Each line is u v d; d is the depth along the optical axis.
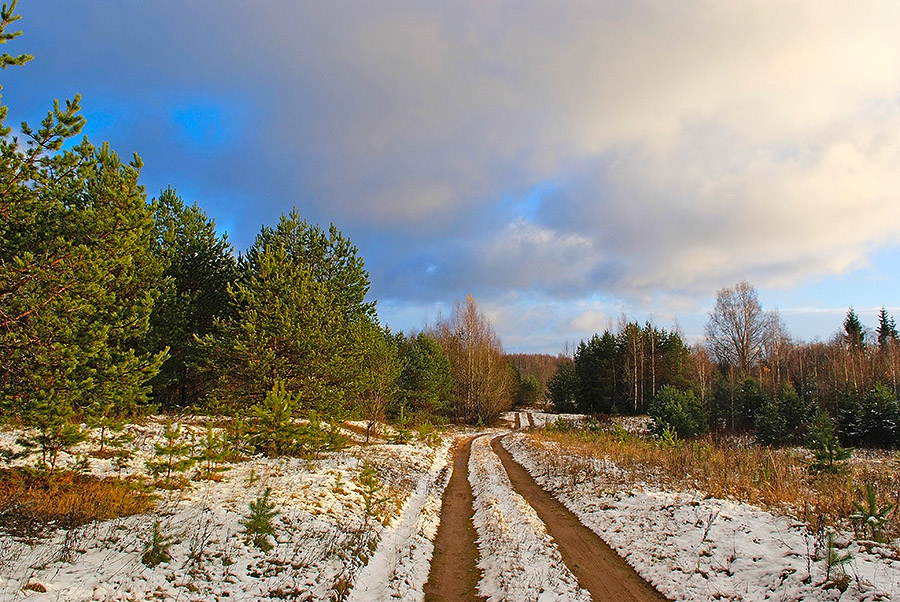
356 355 22.89
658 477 15.57
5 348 8.99
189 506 10.44
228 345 18.06
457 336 66.06
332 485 13.40
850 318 75.00
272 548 8.47
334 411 20.89
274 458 17.39
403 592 8.18
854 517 8.79
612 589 8.37
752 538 9.18
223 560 7.61
